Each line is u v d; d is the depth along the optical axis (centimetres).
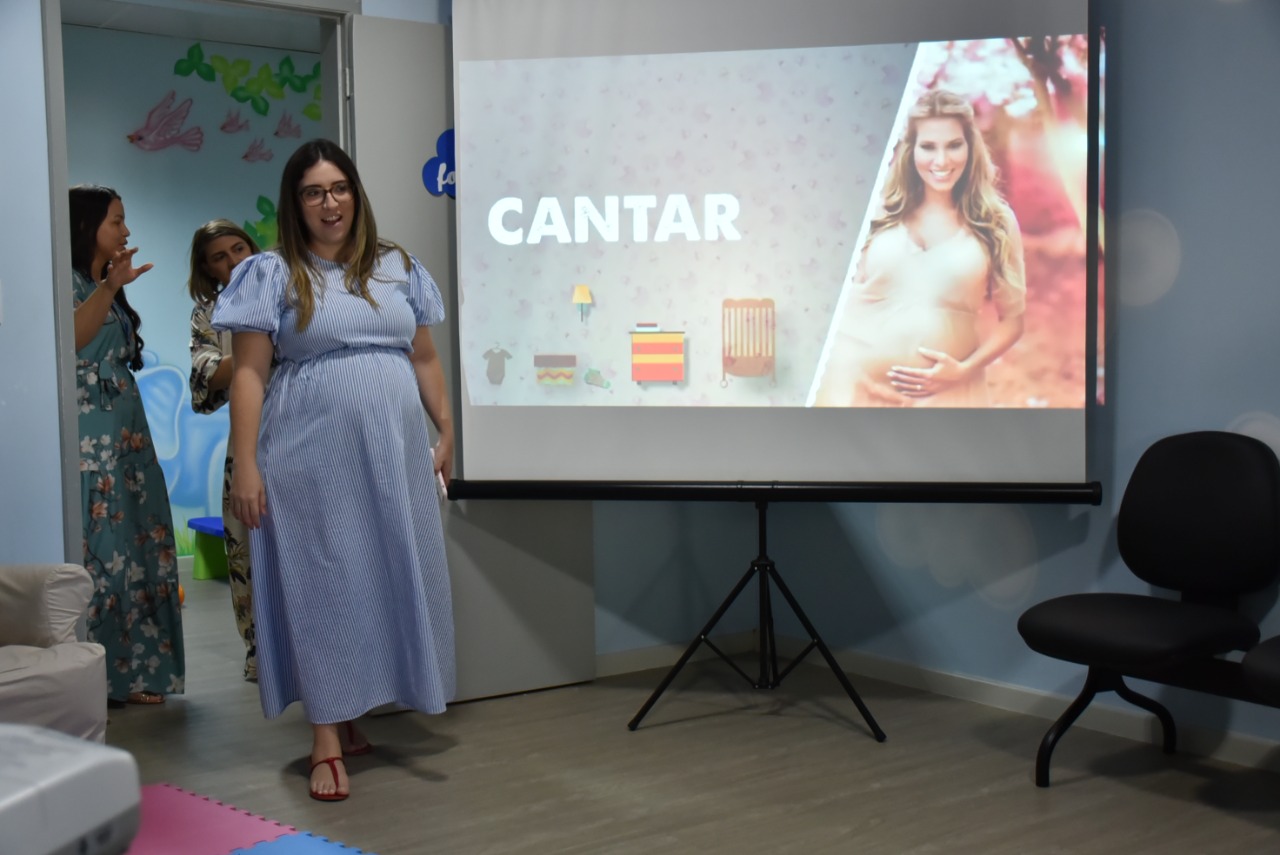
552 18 316
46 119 292
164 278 607
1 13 286
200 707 340
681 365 314
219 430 618
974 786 262
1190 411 285
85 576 250
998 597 328
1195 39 279
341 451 262
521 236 321
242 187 629
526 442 323
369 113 327
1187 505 271
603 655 370
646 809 250
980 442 298
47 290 295
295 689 274
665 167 313
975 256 296
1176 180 285
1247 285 272
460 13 320
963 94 296
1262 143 268
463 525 337
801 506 384
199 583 562
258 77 631
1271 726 271
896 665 355
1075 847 227
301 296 259
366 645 267
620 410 317
